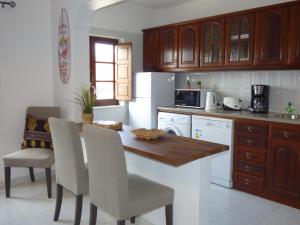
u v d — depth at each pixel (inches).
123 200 69.4
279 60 126.7
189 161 69.9
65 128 86.7
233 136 132.9
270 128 120.0
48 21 141.7
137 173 97.9
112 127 106.3
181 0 173.9
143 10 192.1
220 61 149.8
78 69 128.7
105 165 70.4
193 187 78.6
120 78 178.7
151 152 74.3
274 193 120.9
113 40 182.1
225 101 153.9
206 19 153.3
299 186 112.9
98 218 102.3
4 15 127.8
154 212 94.9
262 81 148.3
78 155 87.8
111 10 174.4
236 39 142.7
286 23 123.2
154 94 170.9
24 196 121.0
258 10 132.0
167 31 174.6
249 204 117.7
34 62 139.2
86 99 120.8
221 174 137.1
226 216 106.8
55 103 144.9
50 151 123.2
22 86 136.4
